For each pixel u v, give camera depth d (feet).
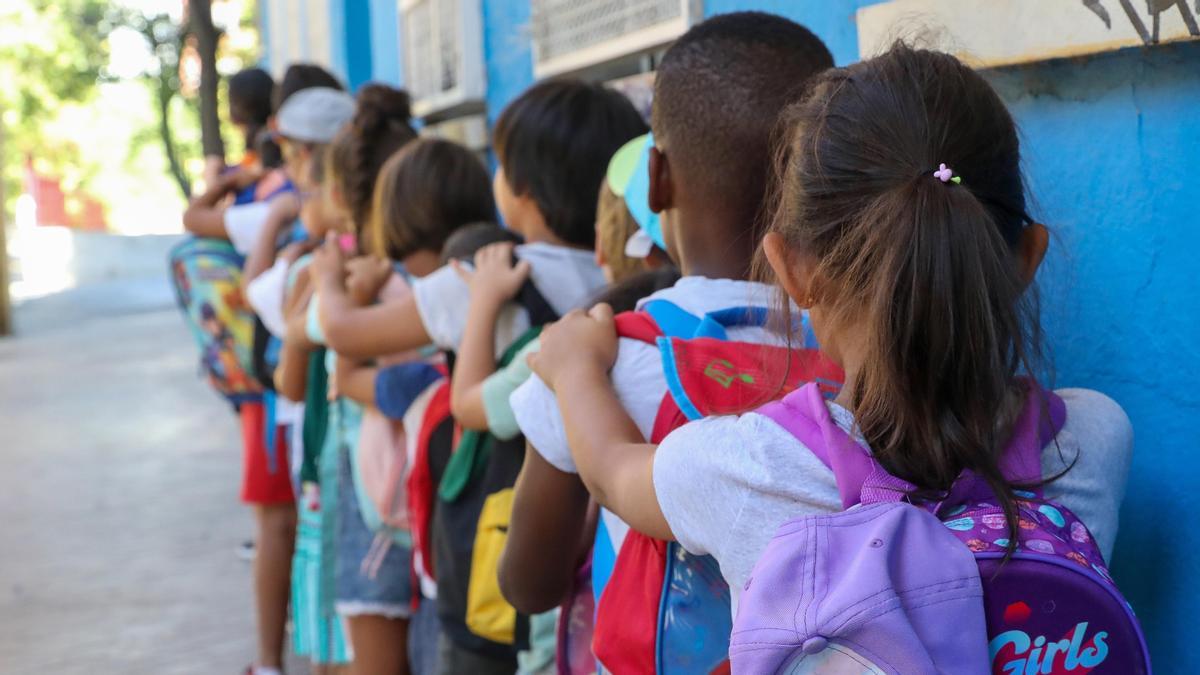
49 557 15.38
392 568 7.93
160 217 122.42
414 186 7.56
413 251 7.66
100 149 113.80
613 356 4.24
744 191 4.35
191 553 15.37
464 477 6.03
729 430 3.41
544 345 4.32
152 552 15.44
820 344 3.48
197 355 35.73
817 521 2.96
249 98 13.30
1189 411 4.49
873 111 3.19
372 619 8.09
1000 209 3.28
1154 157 4.59
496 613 5.90
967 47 5.03
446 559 6.14
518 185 6.52
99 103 111.55
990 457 3.09
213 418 25.07
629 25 9.64
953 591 2.80
